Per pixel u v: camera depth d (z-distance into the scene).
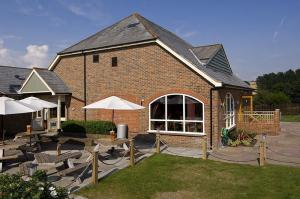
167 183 9.72
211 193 8.88
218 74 19.06
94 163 9.45
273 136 21.64
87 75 20.30
